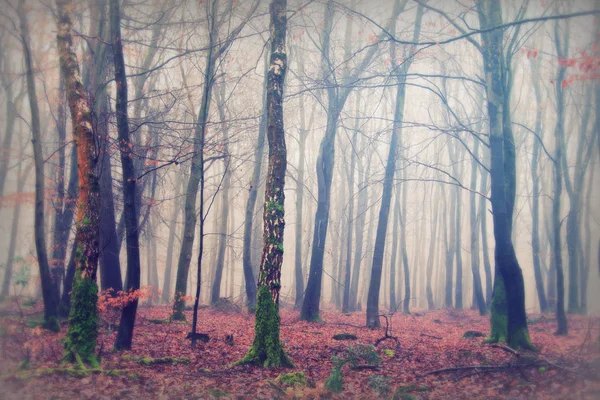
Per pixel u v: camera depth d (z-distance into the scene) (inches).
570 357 407.5
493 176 508.4
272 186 435.5
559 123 714.2
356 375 406.9
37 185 502.0
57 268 645.9
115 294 655.8
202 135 518.9
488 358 451.2
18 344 398.6
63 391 310.5
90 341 378.0
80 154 389.1
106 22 675.4
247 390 350.6
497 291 562.3
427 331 758.5
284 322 781.3
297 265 1149.7
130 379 352.5
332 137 834.8
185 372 393.4
